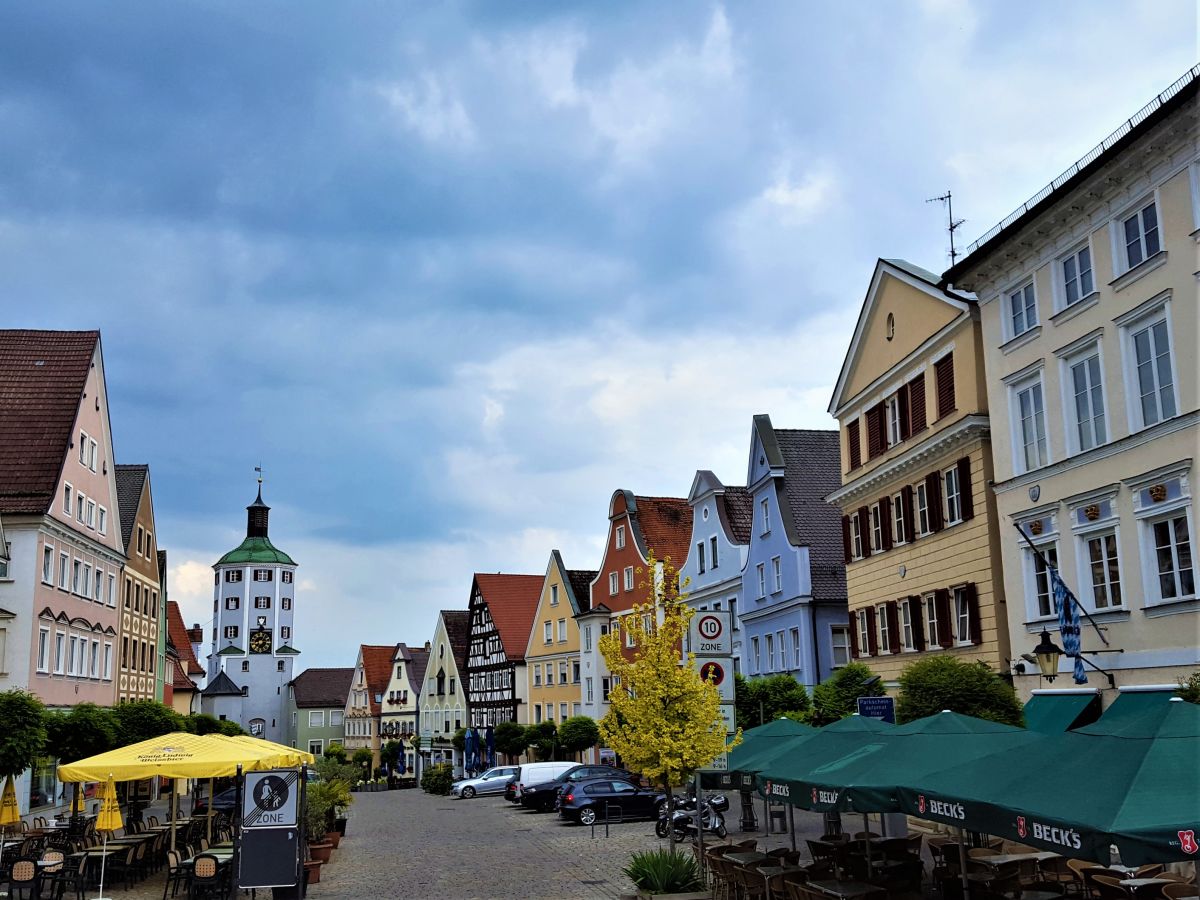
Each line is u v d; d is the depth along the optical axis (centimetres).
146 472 6044
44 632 4141
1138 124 1980
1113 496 2170
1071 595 2128
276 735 13325
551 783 4219
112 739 3269
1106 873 1516
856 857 1831
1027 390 2498
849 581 3575
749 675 4584
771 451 4347
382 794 6981
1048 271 2383
